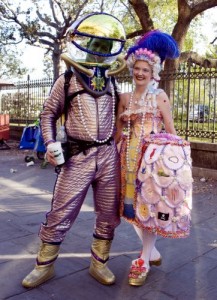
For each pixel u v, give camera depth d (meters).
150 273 2.83
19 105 12.27
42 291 2.51
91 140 2.45
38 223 3.98
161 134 2.49
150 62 2.50
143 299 2.45
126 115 2.63
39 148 7.92
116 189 2.59
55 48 17.53
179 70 7.22
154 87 2.61
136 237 3.59
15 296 2.43
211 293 2.55
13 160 8.76
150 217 2.40
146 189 2.39
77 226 3.90
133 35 12.84
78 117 2.45
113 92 2.56
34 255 3.11
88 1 16.05
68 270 2.84
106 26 2.42
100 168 2.51
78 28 2.41
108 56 2.43
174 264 3.01
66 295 2.47
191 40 16.56
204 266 2.98
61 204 2.51
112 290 2.56
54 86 2.53
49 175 6.90
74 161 2.47
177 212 2.36
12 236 3.56
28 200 4.99
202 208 4.83
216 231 3.88
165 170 2.33
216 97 6.71
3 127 10.61
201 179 6.66
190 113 7.14
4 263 2.93
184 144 2.44
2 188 5.75
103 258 2.67
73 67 2.40
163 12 15.27
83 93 2.43
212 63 9.47
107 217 2.62
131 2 11.12
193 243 3.50
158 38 2.49
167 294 2.52
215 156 6.77
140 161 2.48
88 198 5.10
